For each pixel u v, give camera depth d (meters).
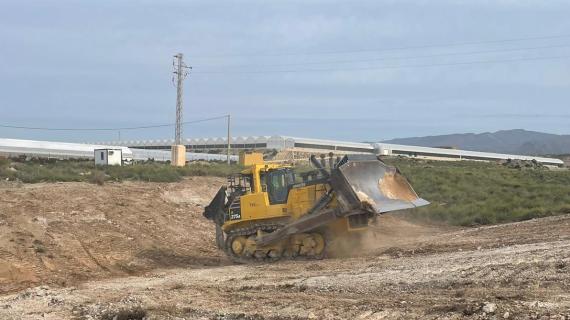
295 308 13.52
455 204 42.19
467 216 36.53
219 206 24.77
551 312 11.19
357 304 13.45
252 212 23.44
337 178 21.84
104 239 27.69
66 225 29.31
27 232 26.81
